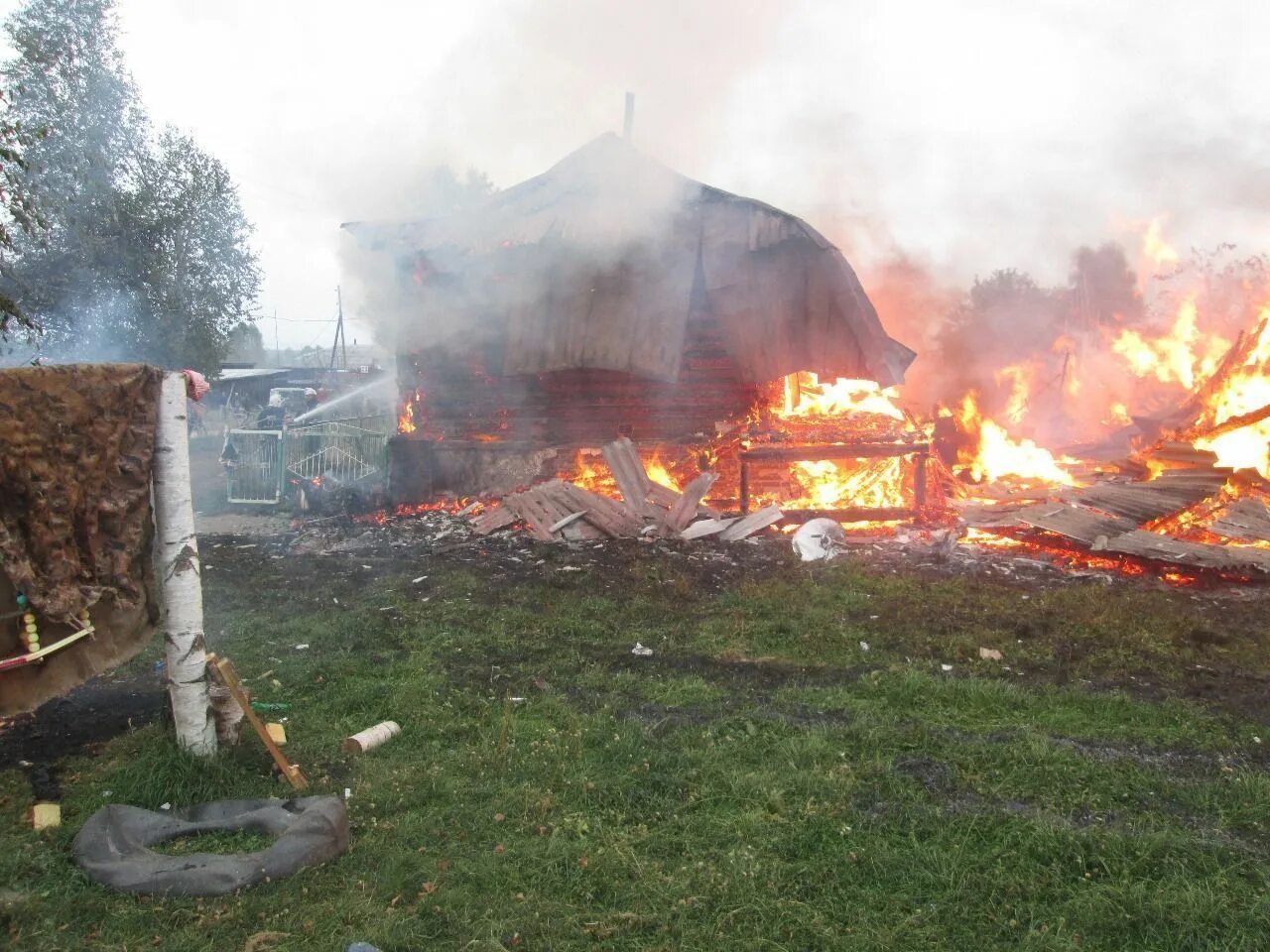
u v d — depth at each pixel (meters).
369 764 4.65
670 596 8.00
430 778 4.46
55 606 4.13
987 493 12.59
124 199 16.16
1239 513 10.06
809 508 11.95
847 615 7.46
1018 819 4.07
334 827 3.79
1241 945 3.25
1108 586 8.48
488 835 3.97
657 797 4.29
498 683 5.89
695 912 3.45
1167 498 10.66
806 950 3.27
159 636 6.82
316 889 3.54
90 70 15.84
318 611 7.54
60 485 4.16
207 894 3.47
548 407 13.13
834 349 12.55
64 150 15.39
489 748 4.79
